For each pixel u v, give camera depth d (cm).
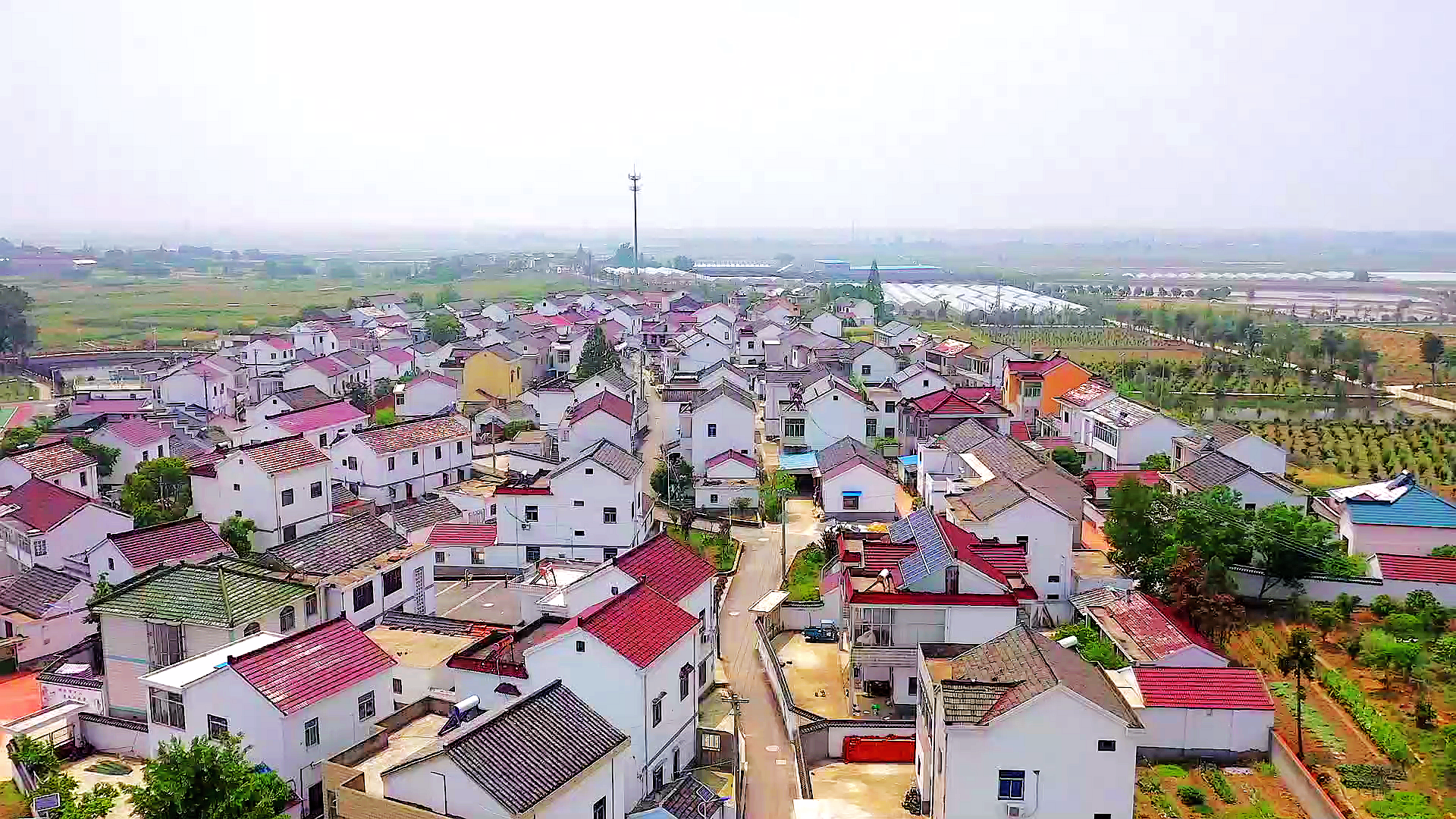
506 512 7481
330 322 17912
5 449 9050
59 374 14475
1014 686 3928
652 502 8712
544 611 5375
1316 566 6134
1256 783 4506
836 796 4531
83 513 7019
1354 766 4450
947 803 3806
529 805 3266
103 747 4950
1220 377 14025
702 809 4225
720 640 6359
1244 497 7250
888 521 8250
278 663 4269
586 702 4359
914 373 11244
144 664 5022
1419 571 6206
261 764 4103
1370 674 5316
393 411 11712
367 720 4475
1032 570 6181
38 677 5338
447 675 4738
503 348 13412
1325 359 14800
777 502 8906
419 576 6347
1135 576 6197
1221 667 4944
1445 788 4281
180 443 9756
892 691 5272
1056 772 3766
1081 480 8175
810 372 12200
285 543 6931
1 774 4669
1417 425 11238
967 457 7975
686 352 14725
